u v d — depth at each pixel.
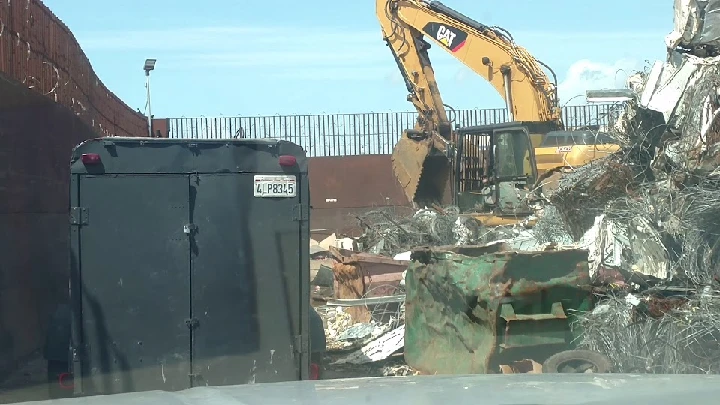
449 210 16.75
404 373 9.05
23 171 10.84
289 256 6.94
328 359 9.74
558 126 19.11
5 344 9.67
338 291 12.58
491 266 7.47
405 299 9.54
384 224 16.25
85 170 6.66
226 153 6.89
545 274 7.51
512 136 17.16
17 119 10.58
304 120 31.61
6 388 8.88
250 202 6.91
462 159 18.05
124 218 6.70
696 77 10.38
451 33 20.36
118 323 6.65
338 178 29.81
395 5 21.16
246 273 6.86
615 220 8.66
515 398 3.24
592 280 7.80
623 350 7.10
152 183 6.76
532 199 14.68
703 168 8.91
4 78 9.94
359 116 31.56
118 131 21.14
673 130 10.05
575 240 9.84
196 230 6.80
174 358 6.71
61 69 13.73
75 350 6.58
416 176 20.30
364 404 3.16
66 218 13.66
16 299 10.27
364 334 11.05
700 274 7.79
